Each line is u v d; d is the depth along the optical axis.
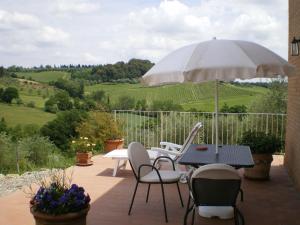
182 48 4.57
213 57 4.02
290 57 6.93
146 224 4.34
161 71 4.23
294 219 4.49
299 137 5.61
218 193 3.69
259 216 4.59
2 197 5.41
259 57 4.11
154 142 9.45
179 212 4.75
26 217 4.55
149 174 4.94
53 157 8.58
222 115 9.23
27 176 7.06
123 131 9.30
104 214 4.67
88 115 9.31
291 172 6.43
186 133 9.27
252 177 6.30
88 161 7.61
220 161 4.52
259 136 6.34
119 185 6.07
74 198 3.39
